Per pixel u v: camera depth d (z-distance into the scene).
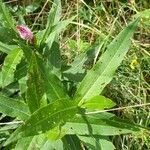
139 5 0.42
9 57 0.31
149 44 0.39
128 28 0.25
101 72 0.25
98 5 0.42
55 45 0.31
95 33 0.40
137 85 0.36
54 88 0.25
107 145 0.27
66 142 0.27
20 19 0.36
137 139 0.34
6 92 0.32
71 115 0.24
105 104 0.25
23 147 0.26
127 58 0.38
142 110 0.35
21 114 0.26
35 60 0.24
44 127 0.23
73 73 0.32
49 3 0.43
